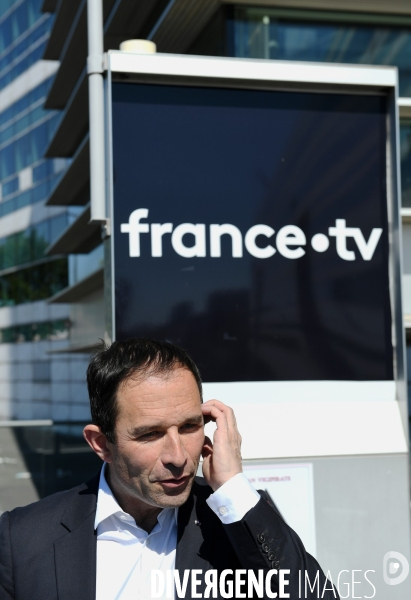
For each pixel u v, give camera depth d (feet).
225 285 11.75
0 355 102.32
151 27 24.68
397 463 11.85
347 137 12.50
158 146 11.78
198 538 6.26
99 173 11.71
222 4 17.01
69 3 37.91
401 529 11.69
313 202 12.25
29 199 98.17
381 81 12.54
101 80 11.91
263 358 11.74
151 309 11.44
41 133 95.20
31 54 97.50
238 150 12.06
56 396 90.38
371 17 17.67
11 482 35.45
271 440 11.47
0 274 103.55
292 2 17.06
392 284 12.39
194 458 5.83
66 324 89.56
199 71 11.90
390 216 12.53
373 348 12.21
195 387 5.90
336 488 11.62
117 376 5.82
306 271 12.09
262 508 6.10
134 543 6.25
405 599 11.57
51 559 6.08
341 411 11.91
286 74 12.19
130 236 11.51
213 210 11.84
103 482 6.41
